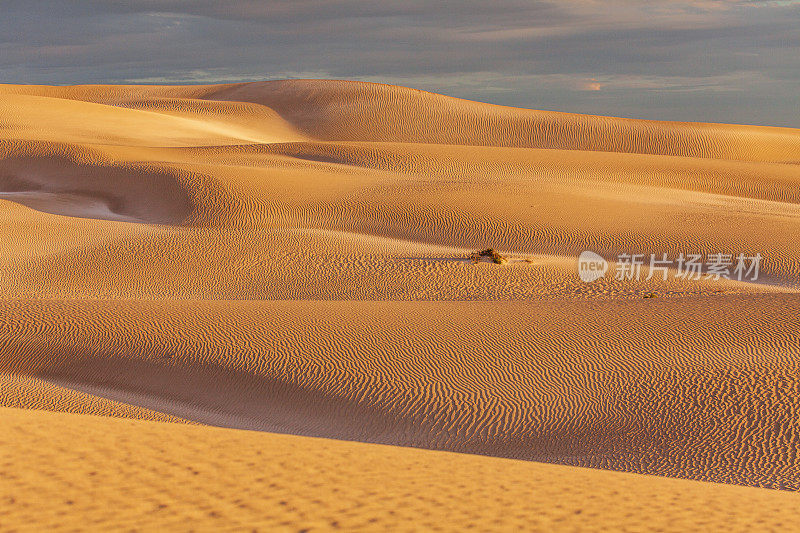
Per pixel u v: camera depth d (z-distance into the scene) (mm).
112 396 16141
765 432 13445
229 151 54406
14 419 7988
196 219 34969
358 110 104000
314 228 34719
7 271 28156
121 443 7340
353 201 37688
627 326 18906
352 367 16766
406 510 6137
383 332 18766
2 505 5348
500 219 35094
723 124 101688
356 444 9312
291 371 16609
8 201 37906
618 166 52125
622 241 32750
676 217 36375
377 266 29391
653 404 14805
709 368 16031
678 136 94188
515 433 14328
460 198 38281
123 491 5906
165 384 16516
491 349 17672
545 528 6016
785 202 46781
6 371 17031
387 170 49000
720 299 21031
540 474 8250
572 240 33031
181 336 18297
